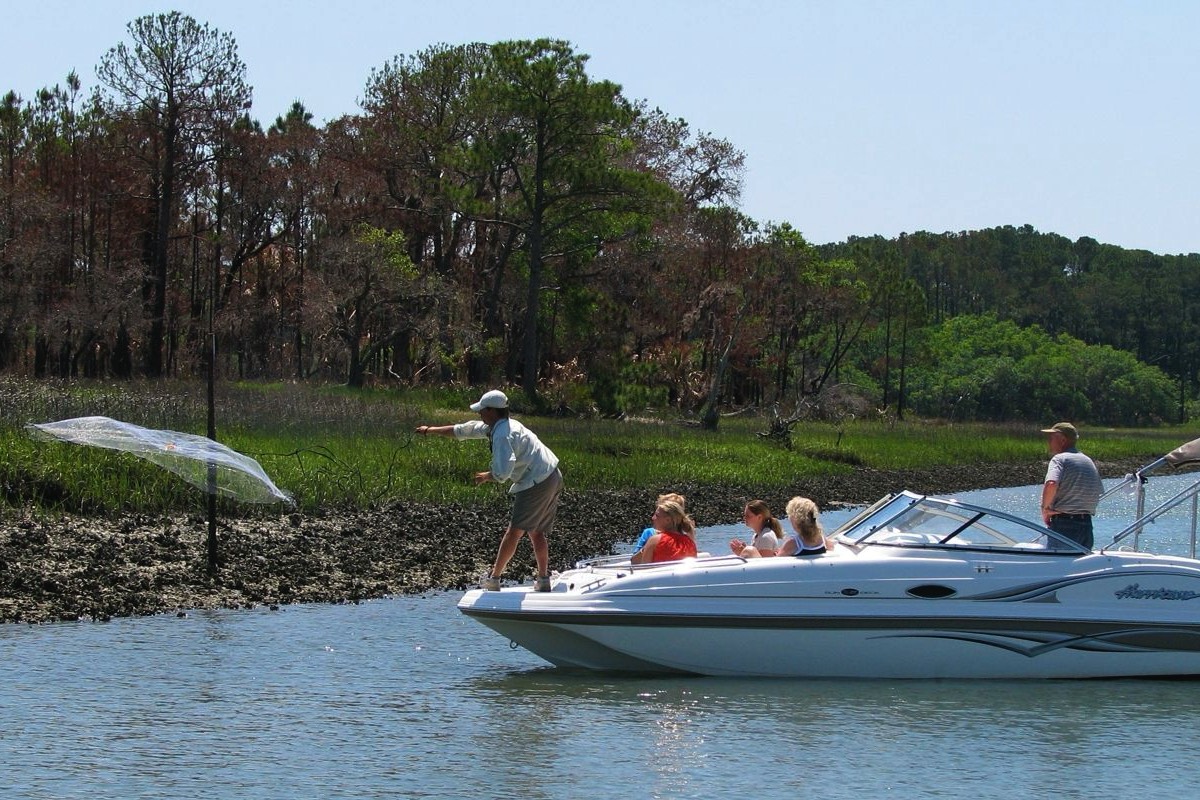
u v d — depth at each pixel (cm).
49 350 6844
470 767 1140
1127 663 1442
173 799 1045
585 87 6316
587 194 6525
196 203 7150
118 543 2081
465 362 7369
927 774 1138
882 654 1428
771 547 1524
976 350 16175
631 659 1435
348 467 2986
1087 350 15900
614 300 7781
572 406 6359
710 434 5612
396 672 1468
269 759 1149
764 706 1342
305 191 7150
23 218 6328
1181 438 10938
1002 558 1440
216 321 6850
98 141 6781
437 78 7631
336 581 2003
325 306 6525
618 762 1160
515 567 2242
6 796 1041
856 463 5609
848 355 12975
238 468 1842
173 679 1407
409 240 7688
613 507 3209
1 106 7031
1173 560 1461
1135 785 1116
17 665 1441
